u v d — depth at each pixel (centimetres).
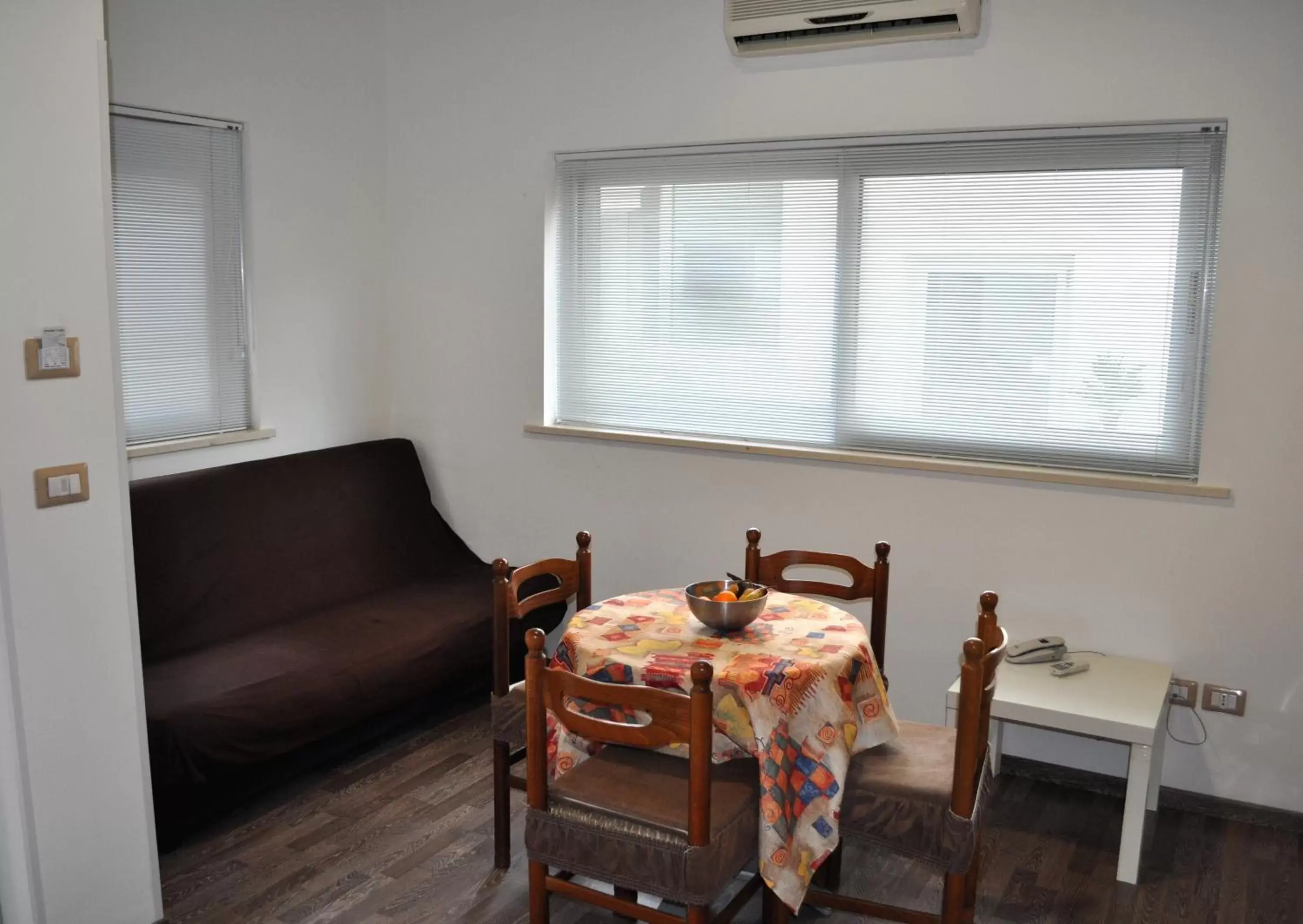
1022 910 270
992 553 344
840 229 362
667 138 381
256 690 302
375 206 437
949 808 225
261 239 392
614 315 410
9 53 216
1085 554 331
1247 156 297
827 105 352
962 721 218
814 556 311
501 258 421
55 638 234
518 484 432
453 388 441
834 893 271
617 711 243
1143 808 280
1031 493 336
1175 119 306
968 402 351
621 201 402
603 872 219
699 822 206
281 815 313
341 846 296
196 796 289
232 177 383
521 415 427
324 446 424
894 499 357
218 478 367
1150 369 325
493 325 427
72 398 233
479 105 416
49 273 227
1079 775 341
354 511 406
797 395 379
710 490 390
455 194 427
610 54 387
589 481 415
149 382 364
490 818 313
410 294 443
